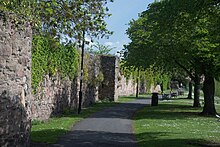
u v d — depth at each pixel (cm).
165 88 8069
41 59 1908
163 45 2494
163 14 1684
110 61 4150
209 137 1529
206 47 2055
